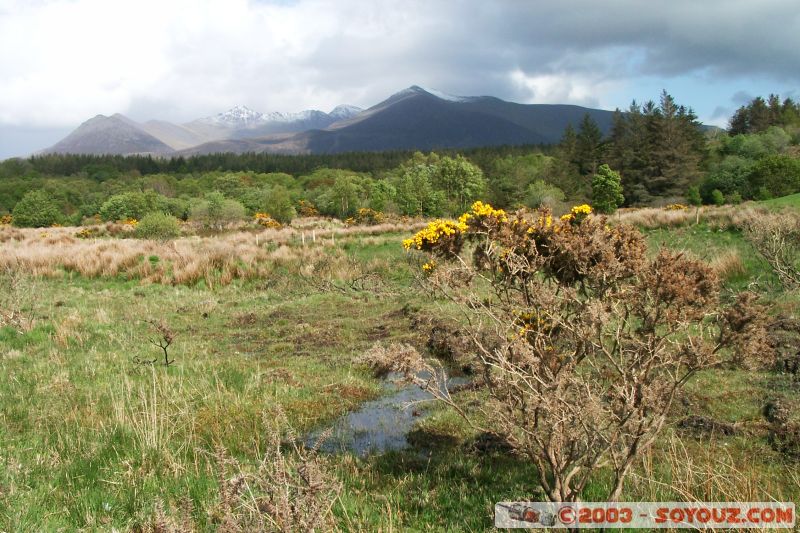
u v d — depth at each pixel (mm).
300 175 137000
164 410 5879
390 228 31609
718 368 5918
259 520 2779
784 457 4309
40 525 3520
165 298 13750
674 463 4066
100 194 78188
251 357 8641
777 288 8602
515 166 73312
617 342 3555
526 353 3309
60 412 6008
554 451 3418
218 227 42531
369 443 5410
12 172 134875
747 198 51281
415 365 3613
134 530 3629
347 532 3539
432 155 113000
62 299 13227
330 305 12375
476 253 4301
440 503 3992
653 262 3596
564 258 4090
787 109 87562
